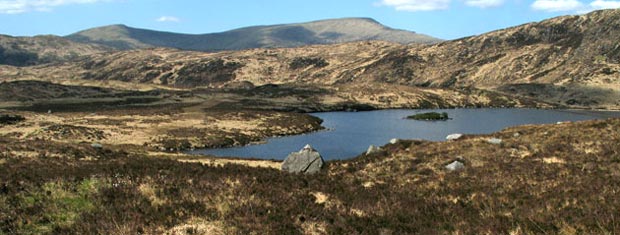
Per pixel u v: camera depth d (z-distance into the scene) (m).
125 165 23.14
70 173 20.11
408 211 18.05
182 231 14.43
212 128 94.69
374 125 118.75
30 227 14.65
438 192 22.62
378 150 36.81
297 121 113.00
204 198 17.72
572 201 17.66
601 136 31.80
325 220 16.39
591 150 28.67
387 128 111.00
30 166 23.30
